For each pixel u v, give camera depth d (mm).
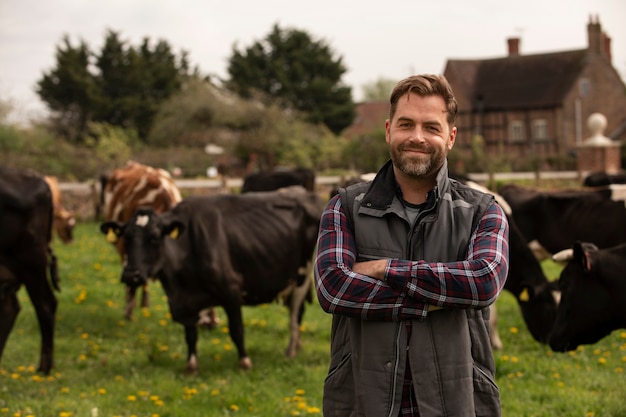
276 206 7945
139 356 7977
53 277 7328
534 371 7160
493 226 2875
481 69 52906
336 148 34219
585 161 25922
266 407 6160
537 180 23922
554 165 38250
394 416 2721
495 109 50625
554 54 51281
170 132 38844
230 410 6160
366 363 2781
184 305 7293
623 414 5812
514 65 51938
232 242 7445
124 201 9969
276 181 13844
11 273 6953
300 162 34969
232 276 7391
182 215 7305
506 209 7918
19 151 25125
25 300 10555
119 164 25547
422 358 2736
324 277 2830
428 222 2842
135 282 6848
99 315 9727
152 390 6699
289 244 7875
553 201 9586
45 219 7066
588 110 49656
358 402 2807
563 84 49125
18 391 6684
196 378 7148
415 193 2926
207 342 8625
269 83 55188
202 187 20891
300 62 55469
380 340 2766
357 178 8797
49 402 6285
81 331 8984
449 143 2939
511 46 53688
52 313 7289
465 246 2857
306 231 8086
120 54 55719
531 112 49594
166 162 30953
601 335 5508
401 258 2848
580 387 6602
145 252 6922
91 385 6898
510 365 7230
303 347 8344
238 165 38125
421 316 2732
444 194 2889
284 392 6641
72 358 7906
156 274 7121
